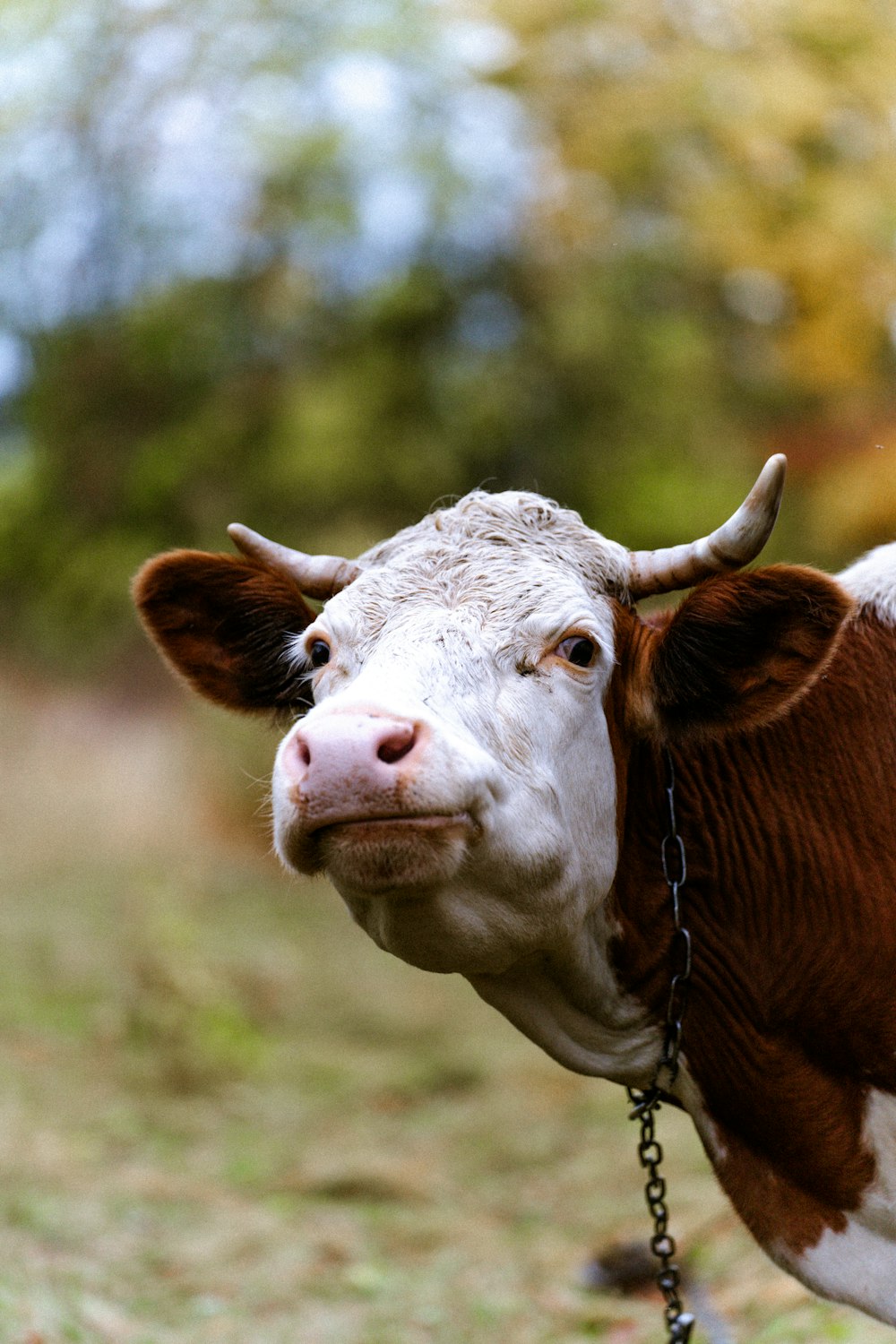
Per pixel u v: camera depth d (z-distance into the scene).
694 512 21.98
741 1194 3.87
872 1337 5.03
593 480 22.56
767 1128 3.80
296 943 13.30
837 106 18.59
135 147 23.20
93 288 24.73
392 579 3.57
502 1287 6.35
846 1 18.58
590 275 22.98
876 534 17.33
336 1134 8.70
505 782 3.28
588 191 21.95
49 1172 7.50
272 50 22.91
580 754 3.49
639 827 3.86
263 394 23.89
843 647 3.99
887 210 18.39
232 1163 8.08
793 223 18.80
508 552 3.62
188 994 9.94
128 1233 6.76
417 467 22.47
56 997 11.19
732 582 3.61
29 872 16.09
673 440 22.89
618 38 20.12
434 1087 9.62
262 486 23.16
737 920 3.83
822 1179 3.75
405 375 23.20
